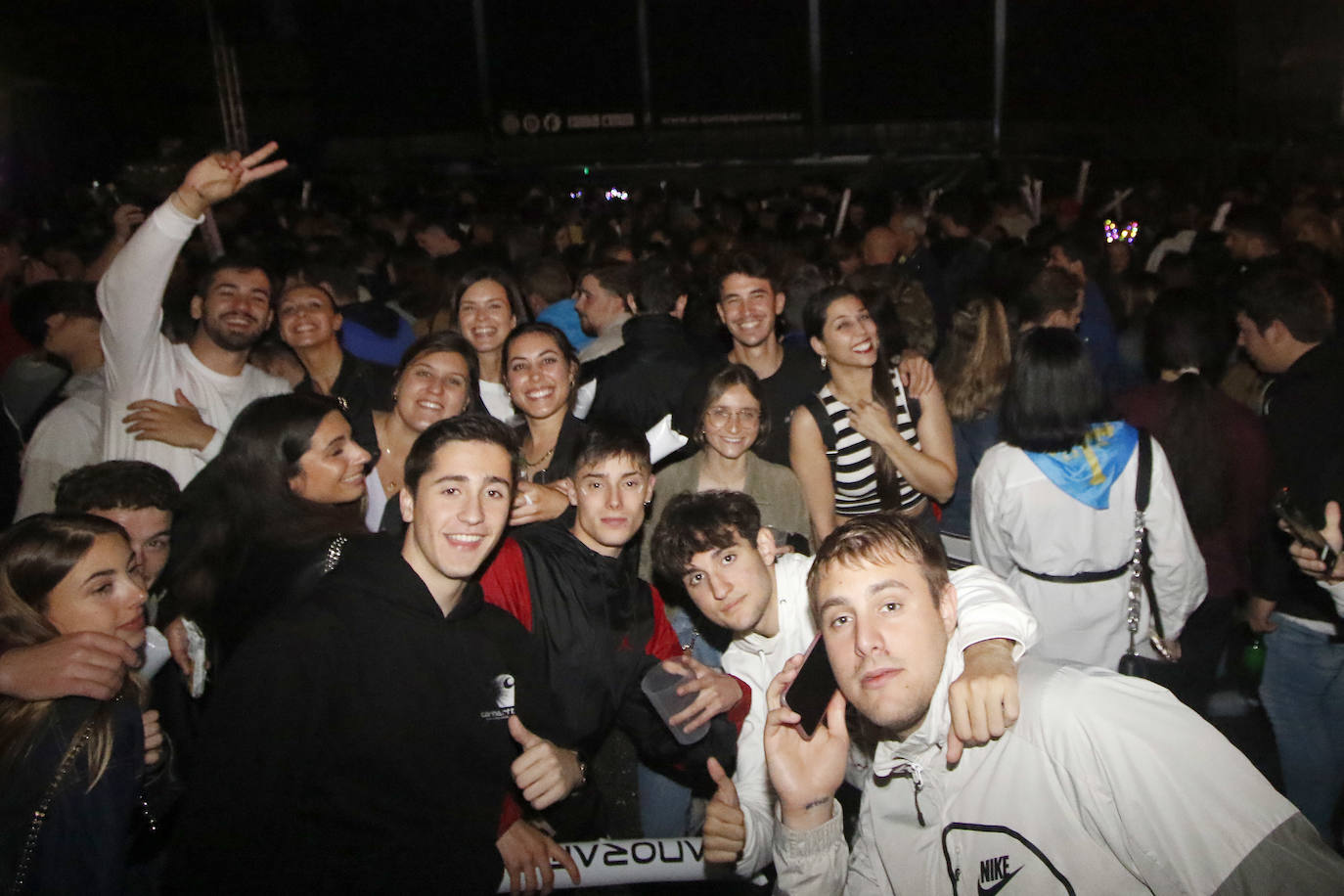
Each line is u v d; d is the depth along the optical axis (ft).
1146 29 52.21
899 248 23.52
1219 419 10.19
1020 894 5.44
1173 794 4.82
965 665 5.32
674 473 10.68
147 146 47.37
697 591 7.43
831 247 22.18
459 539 6.44
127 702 6.42
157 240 9.76
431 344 10.19
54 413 10.63
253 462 7.88
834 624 5.31
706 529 7.30
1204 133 51.03
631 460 8.21
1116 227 29.17
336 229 29.19
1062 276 12.77
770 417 10.60
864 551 5.26
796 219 28.22
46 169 43.06
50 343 12.08
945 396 12.17
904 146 56.70
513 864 7.41
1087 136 54.34
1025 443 9.20
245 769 5.99
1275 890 4.64
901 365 11.44
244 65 51.29
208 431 10.18
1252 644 10.73
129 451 10.28
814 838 5.85
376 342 14.80
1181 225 27.53
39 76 43.01
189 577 7.93
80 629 6.54
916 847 5.82
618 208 36.42
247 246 21.34
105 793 6.11
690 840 7.77
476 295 12.37
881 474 11.19
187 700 8.46
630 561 9.91
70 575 6.48
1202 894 4.78
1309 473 9.37
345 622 6.37
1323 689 9.77
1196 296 10.62
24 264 19.43
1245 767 4.82
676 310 12.76
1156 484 9.14
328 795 6.28
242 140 45.75
